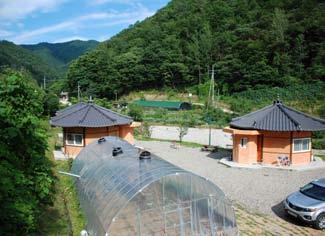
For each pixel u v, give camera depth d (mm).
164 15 133875
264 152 25156
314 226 13688
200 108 73812
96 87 106188
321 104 67438
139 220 10602
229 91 89000
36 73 132250
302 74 80688
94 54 113688
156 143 34875
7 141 10664
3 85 11711
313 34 85625
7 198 8859
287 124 24344
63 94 108188
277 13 93875
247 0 115750
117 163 14031
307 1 97688
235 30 104188
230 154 29125
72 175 16688
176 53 104125
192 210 11180
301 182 20562
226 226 11594
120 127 28984
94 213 12125
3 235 8594
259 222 14266
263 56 87000
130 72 103375
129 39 131500
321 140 35688
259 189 19109
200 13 121688
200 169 23750
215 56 102125
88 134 26938
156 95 100000
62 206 14719
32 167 11398
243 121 26156
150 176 11164
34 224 10203
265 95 79250
